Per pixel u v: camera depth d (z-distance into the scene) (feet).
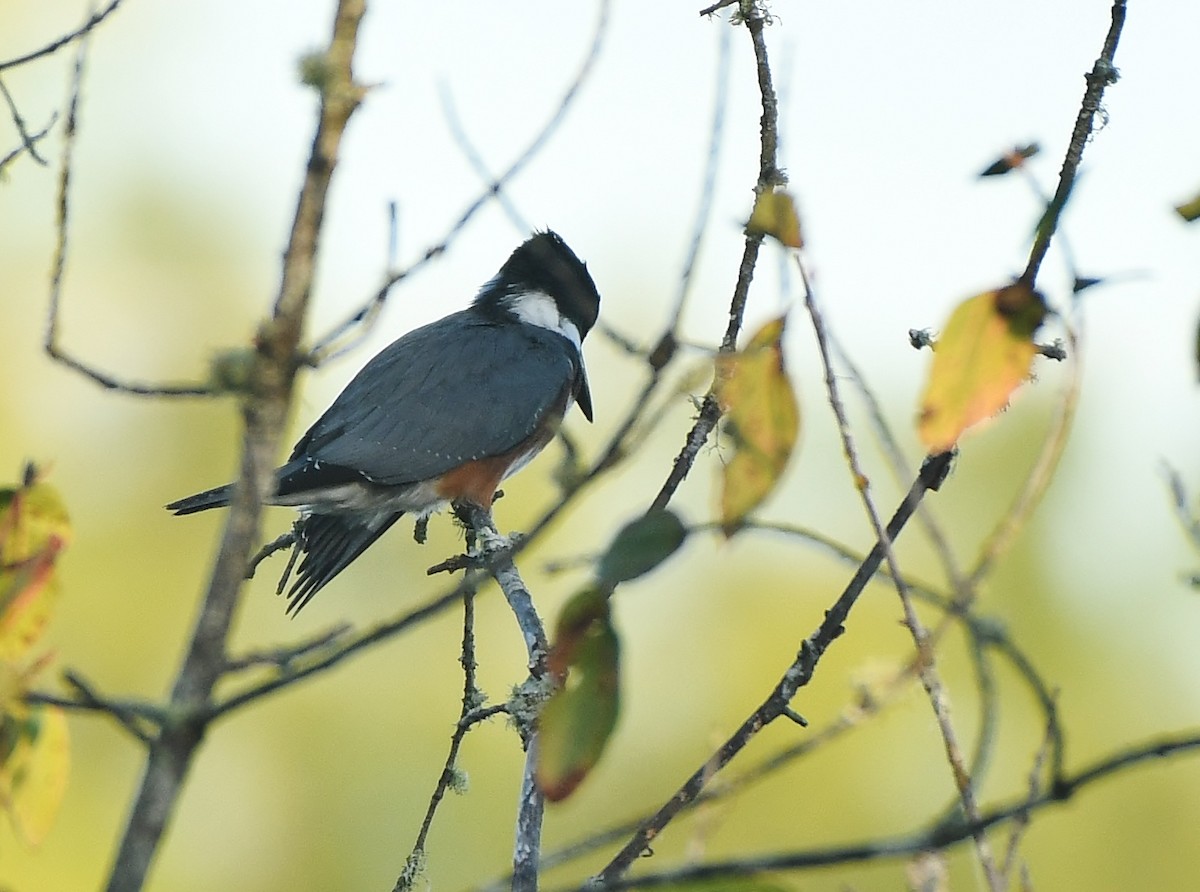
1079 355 11.12
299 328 9.35
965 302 10.96
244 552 9.28
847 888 12.82
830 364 12.62
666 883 8.86
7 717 11.10
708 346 11.46
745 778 10.80
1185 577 13.26
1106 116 12.16
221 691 48.73
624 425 9.07
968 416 10.95
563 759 9.89
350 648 9.25
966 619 10.73
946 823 9.32
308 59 9.36
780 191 11.25
